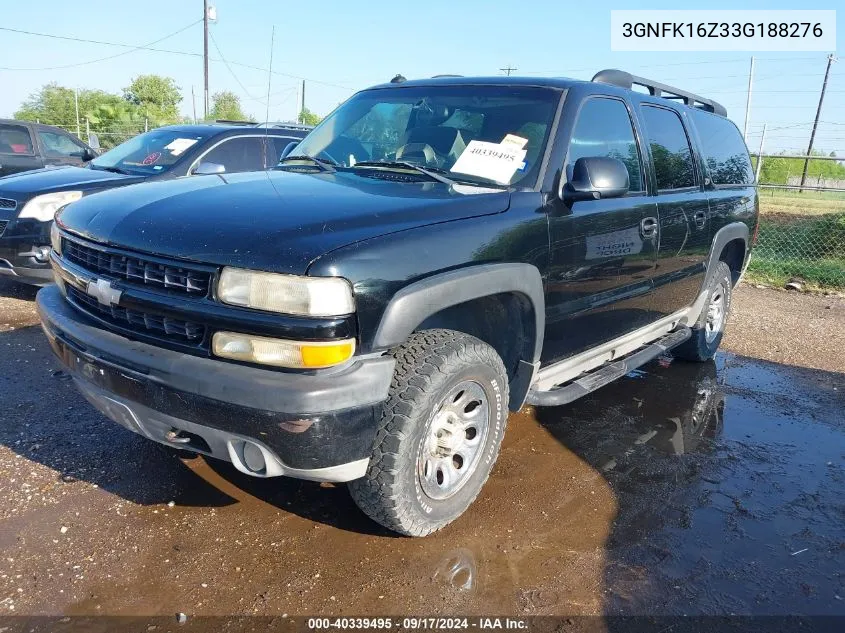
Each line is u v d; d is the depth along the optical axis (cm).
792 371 567
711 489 353
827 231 1258
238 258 230
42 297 308
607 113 377
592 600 258
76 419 382
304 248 228
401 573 267
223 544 278
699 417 455
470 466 296
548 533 301
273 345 226
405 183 313
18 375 438
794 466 387
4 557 261
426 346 263
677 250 434
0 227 589
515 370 324
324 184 304
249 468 245
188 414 238
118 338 257
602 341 383
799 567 288
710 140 511
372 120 386
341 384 227
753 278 1006
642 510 327
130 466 336
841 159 1335
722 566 285
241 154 709
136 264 254
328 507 310
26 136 1075
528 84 362
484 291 272
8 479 315
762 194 2552
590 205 342
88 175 639
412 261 247
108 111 3159
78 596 244
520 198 306
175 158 671
